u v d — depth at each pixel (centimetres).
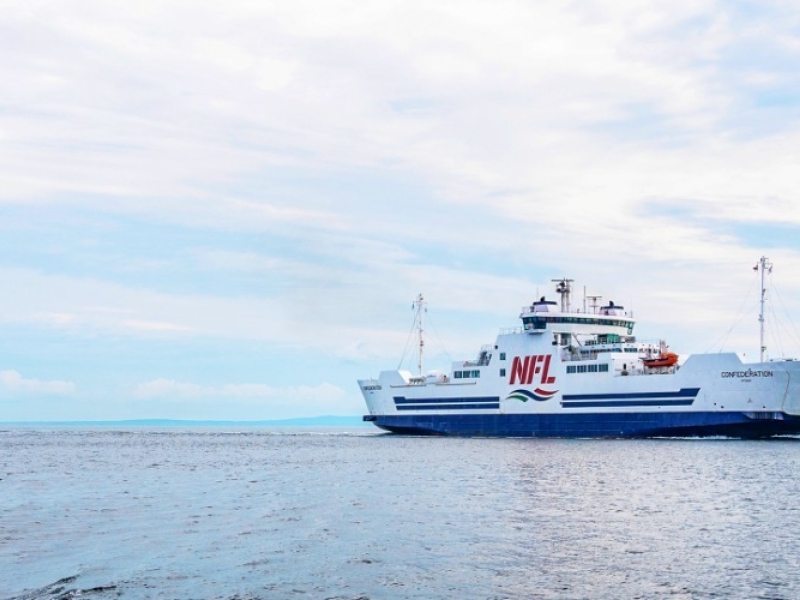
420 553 4147
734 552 4153
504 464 8912
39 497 6506
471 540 4478
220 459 11362
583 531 4731
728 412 11181
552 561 3969
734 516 5241
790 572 3753
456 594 3416
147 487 7269
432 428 14775
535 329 13262
